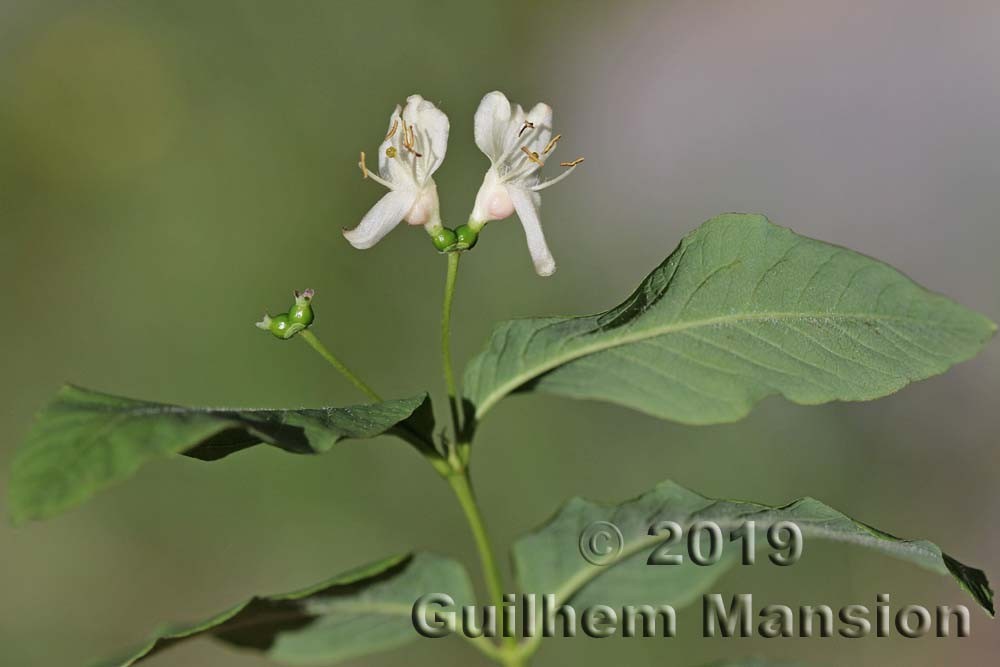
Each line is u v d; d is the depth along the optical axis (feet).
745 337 13.07
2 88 40.40
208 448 12.78
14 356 37.99
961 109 41.42
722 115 43.39
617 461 33.88
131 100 40.09
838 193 41.16
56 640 34.32
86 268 38.83
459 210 38.63
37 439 9.59
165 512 35.17
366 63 41.09
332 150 39.86
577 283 38.52
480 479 34.01
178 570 35.04
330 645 15.70
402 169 14.32
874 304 12.28
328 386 36.47
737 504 13.38
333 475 34.63
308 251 38.09
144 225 38.99
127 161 39.65
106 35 40.57
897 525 33.40
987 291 38.24
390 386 36.29
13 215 39.17
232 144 39.55
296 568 34.50
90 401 10.03
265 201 38.78
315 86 40.57
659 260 39.55
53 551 35.04
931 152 40.88
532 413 34.24
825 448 33.76
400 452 34.68
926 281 38.99
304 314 13.65
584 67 44.91
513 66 43.68
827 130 42.19
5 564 34.81
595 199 41.68
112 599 34.78
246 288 37.50
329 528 34.42
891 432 34.12
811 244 12.19
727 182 42.01
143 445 9.51
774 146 42.34
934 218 39.75
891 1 44.50
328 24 40.98
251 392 36.68
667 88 44.16
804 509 12.93
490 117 14.37
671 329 13.25
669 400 14.05
